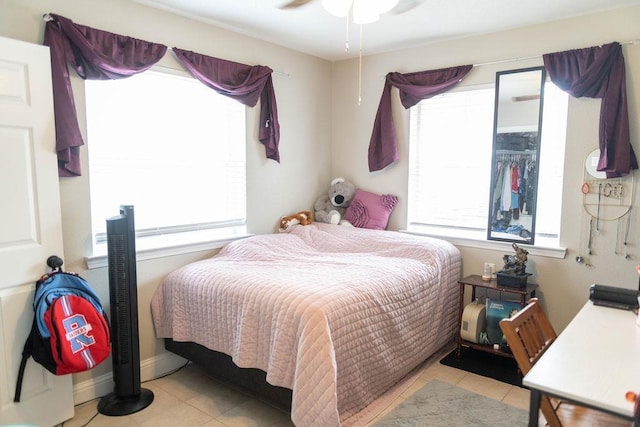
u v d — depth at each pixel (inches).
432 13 112.6
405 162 147.3
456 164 139.4
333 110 165.9
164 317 111.0
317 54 154.8
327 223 154.3
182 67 116.0
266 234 136.9
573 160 115.8
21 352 84.3
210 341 99.0
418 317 108.9
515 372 112.5
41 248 86.4
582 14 112.4
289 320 82.0
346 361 85.2
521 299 113.4
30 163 84.0
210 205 128.0
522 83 122.4
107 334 87.7
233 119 131.7
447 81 133.9
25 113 82.4
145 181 112.1
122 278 94.3
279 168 146.7
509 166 126.2
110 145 104.5
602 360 55.6
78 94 95.7
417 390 103.4
